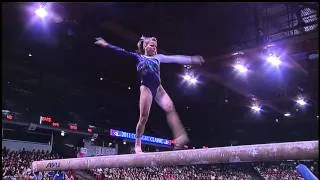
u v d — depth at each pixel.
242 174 33.47
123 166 5.08
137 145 5.08
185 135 5.19
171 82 32.94
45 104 30.88
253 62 25.36
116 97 36.12
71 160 6.16
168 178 27.64
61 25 21.00
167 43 25.03
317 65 26.31
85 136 32.91
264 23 24.22
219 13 22.97
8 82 28.16
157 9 21.55
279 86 33.34
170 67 28.59
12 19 19.53
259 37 23.03
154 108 36.44
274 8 24.55
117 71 31.38
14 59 26.50
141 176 25.05
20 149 29.20
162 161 4.59
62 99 32.44
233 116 42.19
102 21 21.30
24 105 29.38
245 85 34.12
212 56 26.33
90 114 34.69
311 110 40.19
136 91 35.41
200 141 42.00
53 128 29.11
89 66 29.97
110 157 5.30
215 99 36.81
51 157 26.64
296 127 44.16
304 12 23.19
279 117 43.78
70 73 30.70
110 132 32.91
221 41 25.52
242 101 37.50
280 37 24.89
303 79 30.16
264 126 44.97
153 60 5.21
